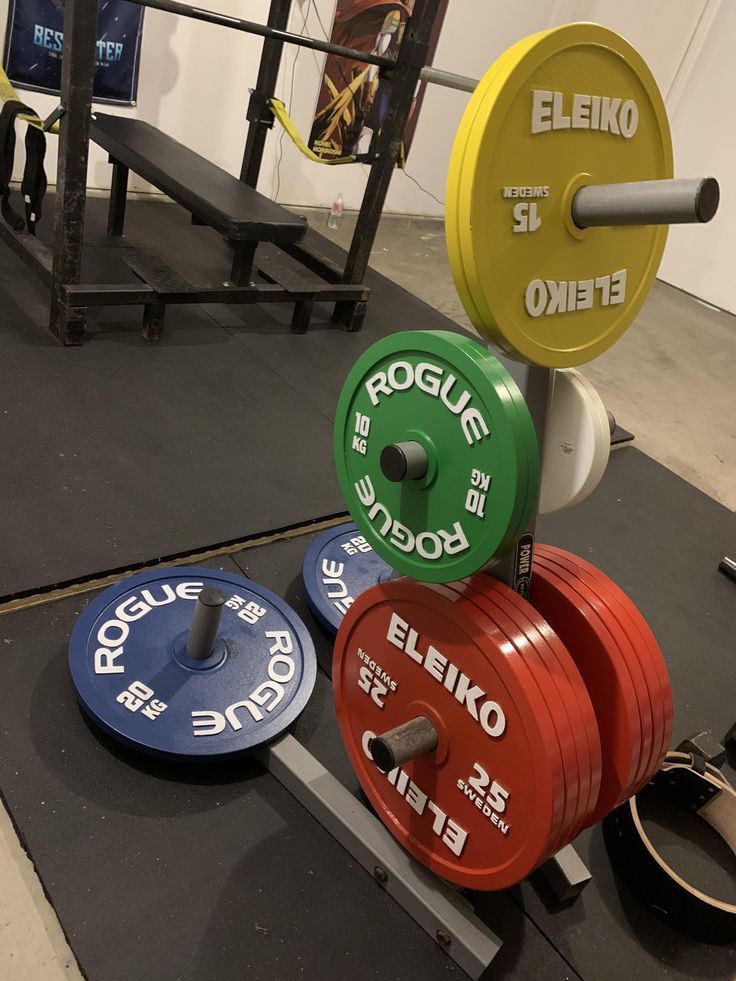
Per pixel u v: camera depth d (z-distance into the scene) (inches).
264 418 94.1
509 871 43.1
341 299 117.3
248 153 133.0
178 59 139.2
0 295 101.9
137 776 52.6
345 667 51.5
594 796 42.1
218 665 58.2
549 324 41.9
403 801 49.3
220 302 104.7
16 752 51.7
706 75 187.6
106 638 57.8
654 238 45.4
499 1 173.2
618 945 50.5
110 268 115.1
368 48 157.6
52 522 69.4
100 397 88.5
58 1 83.1
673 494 106.1
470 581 43.4
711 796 58.0
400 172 183.5
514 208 37.5
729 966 50.9
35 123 93.0
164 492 77.2
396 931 48.1
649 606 83.0
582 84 37.9
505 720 40.7
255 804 53.2
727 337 176.9
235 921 46.3
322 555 72.0
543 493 47.2
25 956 42.3
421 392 40.9
